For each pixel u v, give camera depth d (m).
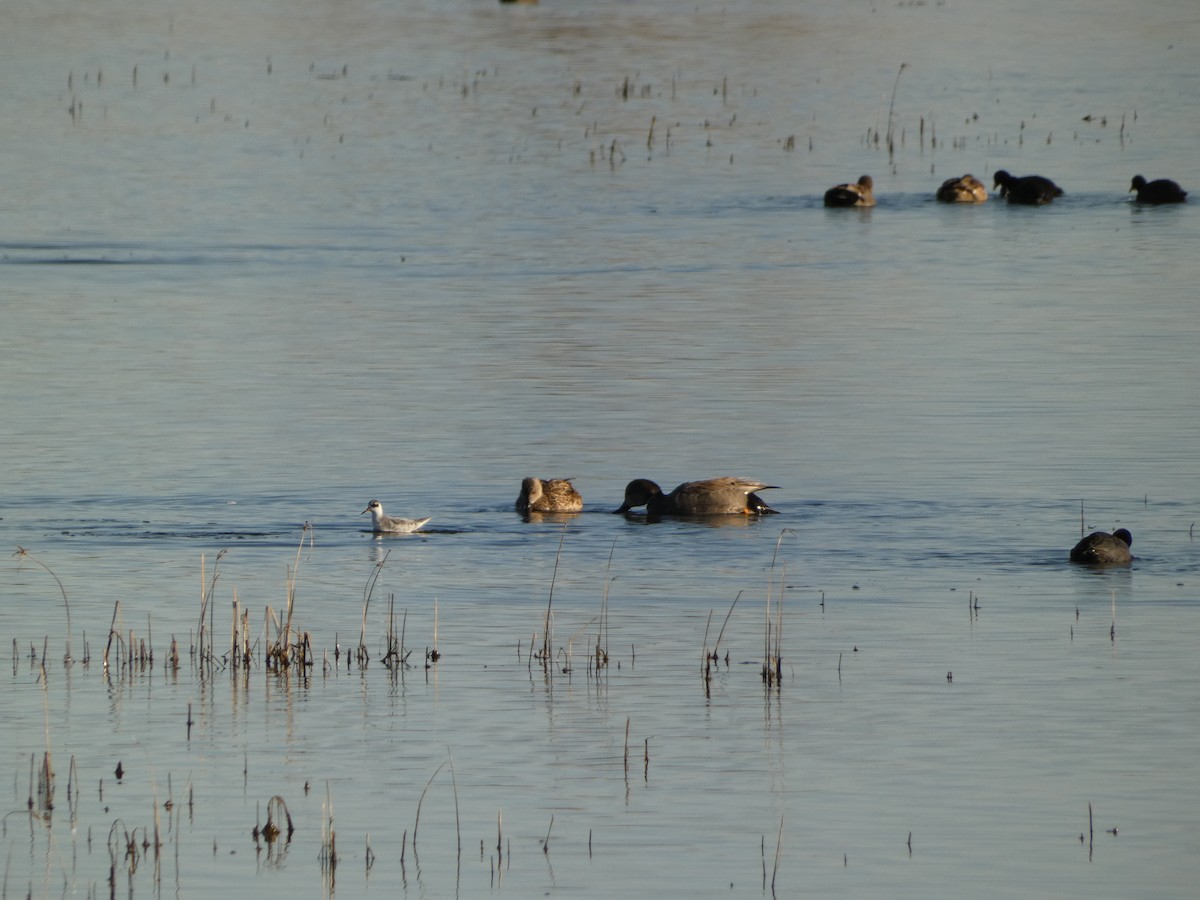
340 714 21.58
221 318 48.12
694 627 24.70
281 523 30.19
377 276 54.16
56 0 130.50
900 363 42.53
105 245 58.41
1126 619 24.66
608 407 38.62
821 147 78.25
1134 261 55.41
